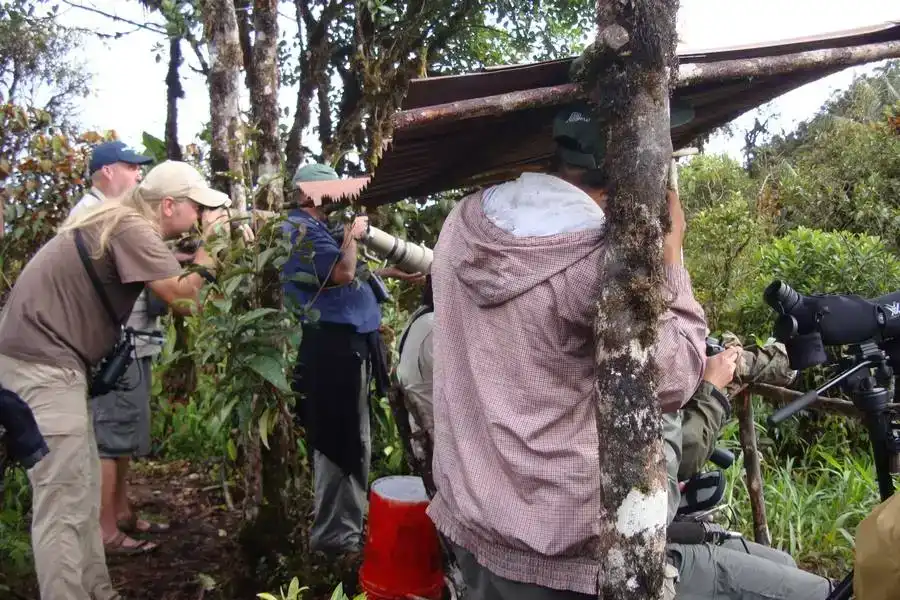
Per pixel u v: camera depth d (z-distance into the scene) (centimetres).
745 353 257
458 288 174
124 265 266
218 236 278
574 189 164
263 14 320
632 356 131
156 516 410
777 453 467
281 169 323
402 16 603
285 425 310
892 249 772
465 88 147
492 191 174
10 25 725
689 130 224
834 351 268
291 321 285
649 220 130
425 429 237
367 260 357
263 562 312
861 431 462
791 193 852
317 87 562
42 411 261
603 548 133
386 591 258
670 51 130
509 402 159
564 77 150
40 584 266
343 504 330
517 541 155
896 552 129
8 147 503
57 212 503
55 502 263
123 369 289
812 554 357
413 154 179
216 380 322
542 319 155
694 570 216
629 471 130
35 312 262
